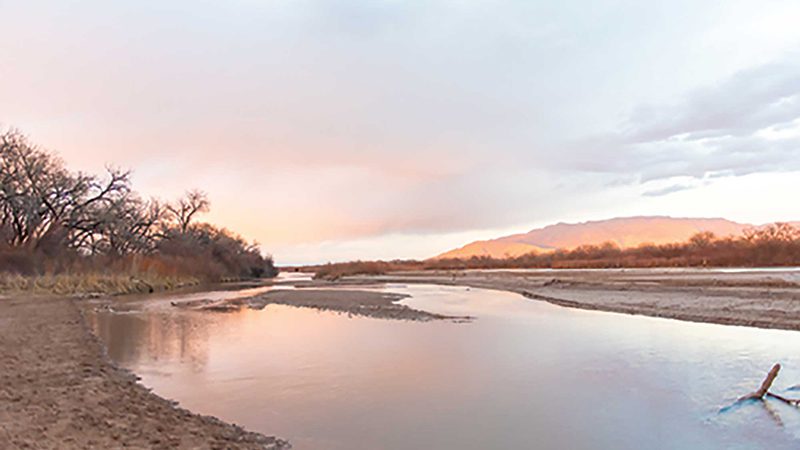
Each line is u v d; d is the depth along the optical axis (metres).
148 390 9.74
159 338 16.39
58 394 9.09
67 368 11.39
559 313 23.39
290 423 7.85
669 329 17.41
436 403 8.90
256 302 31.36
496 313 23.69
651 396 9.29
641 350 13.57
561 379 10.59
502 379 10.64
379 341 15.57
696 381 10.30
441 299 33.22
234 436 7.17
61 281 39.09
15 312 23.66
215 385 10.23
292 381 10.53
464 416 8.20
